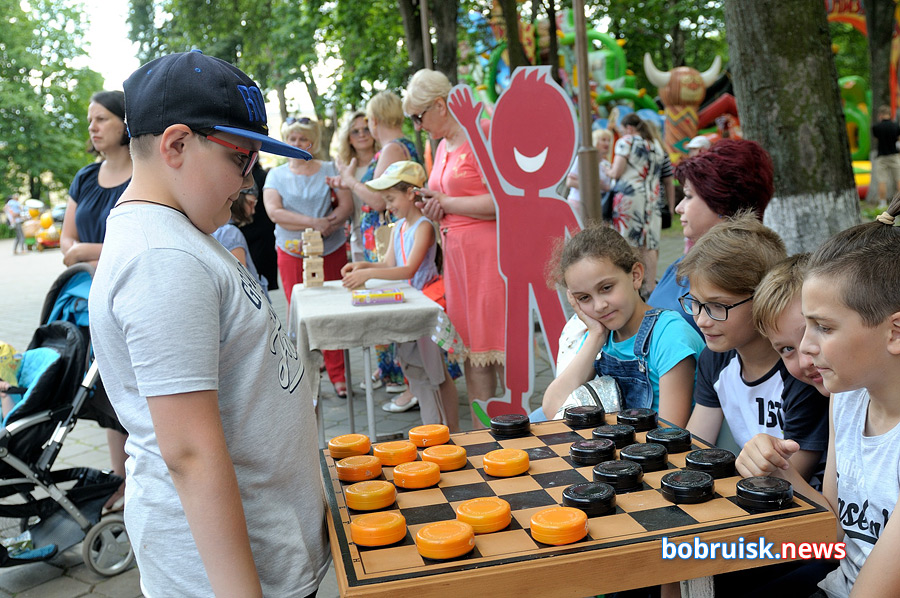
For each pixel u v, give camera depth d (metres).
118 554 3.24
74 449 4.84
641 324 2.28
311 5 13.13
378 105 4.95
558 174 3.68
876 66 14.95
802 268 1.71
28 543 3.08
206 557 1.24
